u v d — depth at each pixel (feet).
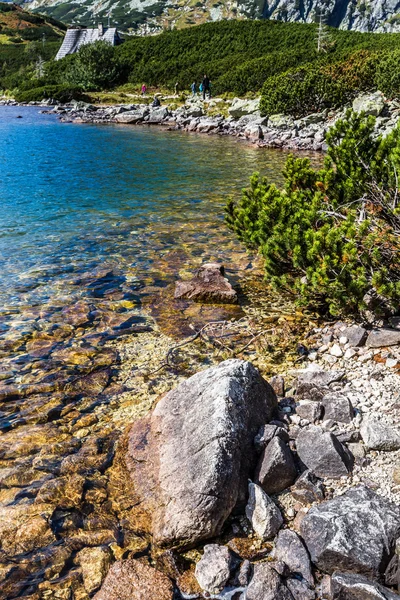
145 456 15.12
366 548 11.34
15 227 41.93
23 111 163.02
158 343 23.50
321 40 178.70
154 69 208.85
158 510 13.23
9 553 12.40
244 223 30.78
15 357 22.07
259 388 16.30
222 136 113.19
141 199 52.60
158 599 11.14
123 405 18.62
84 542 12.67
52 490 14.34
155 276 31.94
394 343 21.63
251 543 12.57
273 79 126.11
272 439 14.44
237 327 25.12
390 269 23.99
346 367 20.57
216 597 11.28
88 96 192.75
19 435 16.90
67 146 90.84
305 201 29.55
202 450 13.58
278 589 11.05
